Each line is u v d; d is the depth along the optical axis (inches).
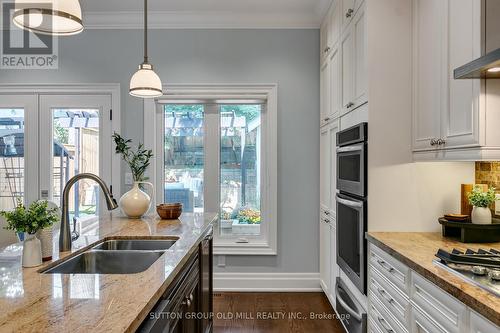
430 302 55.5
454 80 65.6
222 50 143.6
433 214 83.8
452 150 67.1
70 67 143.3
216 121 147.3
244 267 144.3
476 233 73.2
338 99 110.9
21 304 38.4
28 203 142.8
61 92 143.1
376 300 78.4
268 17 141.6
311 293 141.3
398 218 83.7
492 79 58.5
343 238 101.4
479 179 83.5
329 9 124.7
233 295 138.9
